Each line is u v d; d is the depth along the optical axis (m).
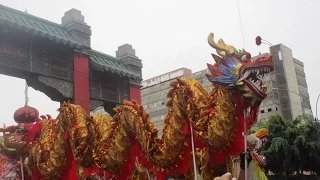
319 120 24.69
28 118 6.55
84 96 8.17
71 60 8.21
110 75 9.20
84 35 8.53
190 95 3.74
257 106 3.37
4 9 7.30
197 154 3.95
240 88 3.31
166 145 3.95
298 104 36.00
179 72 40.56
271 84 35.19
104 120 5.24
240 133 3.51
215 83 3.39
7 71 7.20
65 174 5.70
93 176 5.30
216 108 3.49
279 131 24.66
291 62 36.66
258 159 3.88
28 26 7.16
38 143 5.94
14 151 6.07
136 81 9.88
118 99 9.25
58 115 5.61
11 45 7.18
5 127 6.23
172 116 3.93
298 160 23.48
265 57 3.39
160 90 42.62
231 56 3.42
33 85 7.82
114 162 4.64
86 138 5.00
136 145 4.64
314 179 24.30
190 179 4.01
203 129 3.55
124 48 9.87
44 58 7.69
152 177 4.45
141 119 4.27
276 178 24.67
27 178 6.35
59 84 7.84
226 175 3.25
